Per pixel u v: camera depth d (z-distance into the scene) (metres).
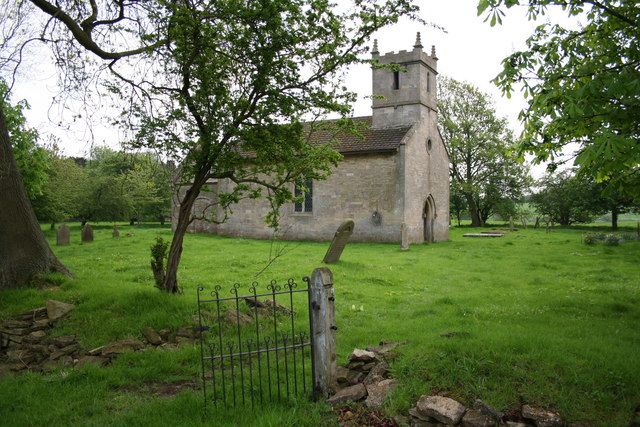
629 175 7.93
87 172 42.38
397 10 9.13
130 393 6.10
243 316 9.00
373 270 15.92
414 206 29.00
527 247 25.42
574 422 4.41
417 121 29.59
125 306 9.09
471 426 4.46
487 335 6.45
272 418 4.94
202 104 9.64
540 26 8.01
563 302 10.29
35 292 9.89
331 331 5.71
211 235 32.06
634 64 6.56
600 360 5.34
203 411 5.29
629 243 25.84
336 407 5.22
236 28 9.27
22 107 27.91
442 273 15.87
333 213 29.16
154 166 10.19
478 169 54.06
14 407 5.64
